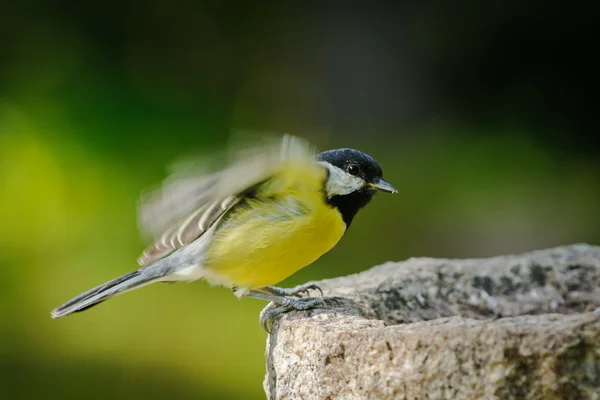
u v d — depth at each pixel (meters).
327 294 6.00
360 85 16.19
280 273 5.77
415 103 16.16
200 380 9.73
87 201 12.56
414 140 15.49
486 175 14.38
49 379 9.78
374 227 13.27
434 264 6.75
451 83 16.08
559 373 3.74
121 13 14.86
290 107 15.99
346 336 4.34
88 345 10.48
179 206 4.93
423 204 13.70
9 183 12.44
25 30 14.23
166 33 15.27
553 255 6.94
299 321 4.88
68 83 13.98
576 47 15.51
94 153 13.20
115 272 11.59
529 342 3.78
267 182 5.49
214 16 15.83
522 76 15.77
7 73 13.85
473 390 3.86
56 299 11.20
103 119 13.81
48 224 12.26
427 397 3.97
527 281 6.54
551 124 15.33
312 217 5.55
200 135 14.41
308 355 4.63
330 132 15.89
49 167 12.73
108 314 11.13
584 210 13.60
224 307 11.28
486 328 3.87
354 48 16.22
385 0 16.11
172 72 15.17
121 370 9.97
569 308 6.31
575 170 14.56
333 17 16.28
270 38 16.22
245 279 5.80
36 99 13.62
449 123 15.80
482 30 15.88
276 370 5.04
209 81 15.45
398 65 16.16
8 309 11.13
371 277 6.48
